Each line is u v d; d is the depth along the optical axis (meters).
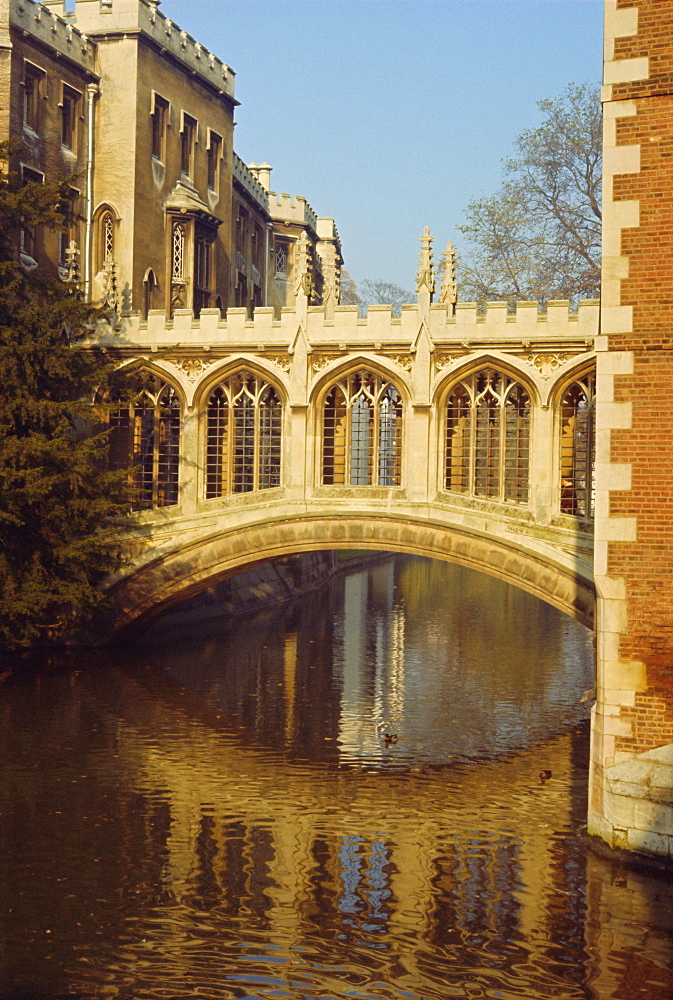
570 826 14.95
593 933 11.48
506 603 43.91
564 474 22.44
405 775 17.56
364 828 14.92
